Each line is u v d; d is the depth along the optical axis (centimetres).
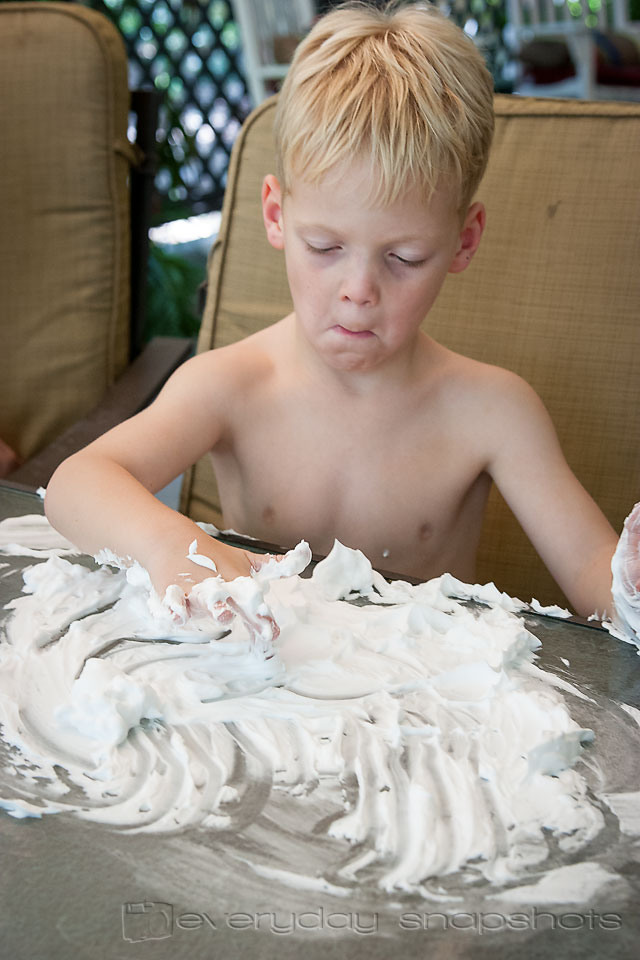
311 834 45
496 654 62
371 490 104
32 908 40
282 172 87
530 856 45
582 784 51
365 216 79
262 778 50
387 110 79
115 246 146
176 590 60
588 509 99
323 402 102
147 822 46
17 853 43
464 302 121
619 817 48
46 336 146
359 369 88
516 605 72
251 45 332
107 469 80
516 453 103
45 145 143
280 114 88
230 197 132
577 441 120
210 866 43
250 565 69
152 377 140
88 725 53
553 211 119
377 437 102
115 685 54
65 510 77
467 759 52
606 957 39
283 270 128
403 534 105
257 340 108
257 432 103
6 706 54
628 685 61
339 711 55
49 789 48
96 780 49
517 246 120
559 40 399
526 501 102
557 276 119
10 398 148
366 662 62
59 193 144
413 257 81
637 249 117
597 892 43
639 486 119
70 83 142
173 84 373
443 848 45
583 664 64
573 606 93
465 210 89
